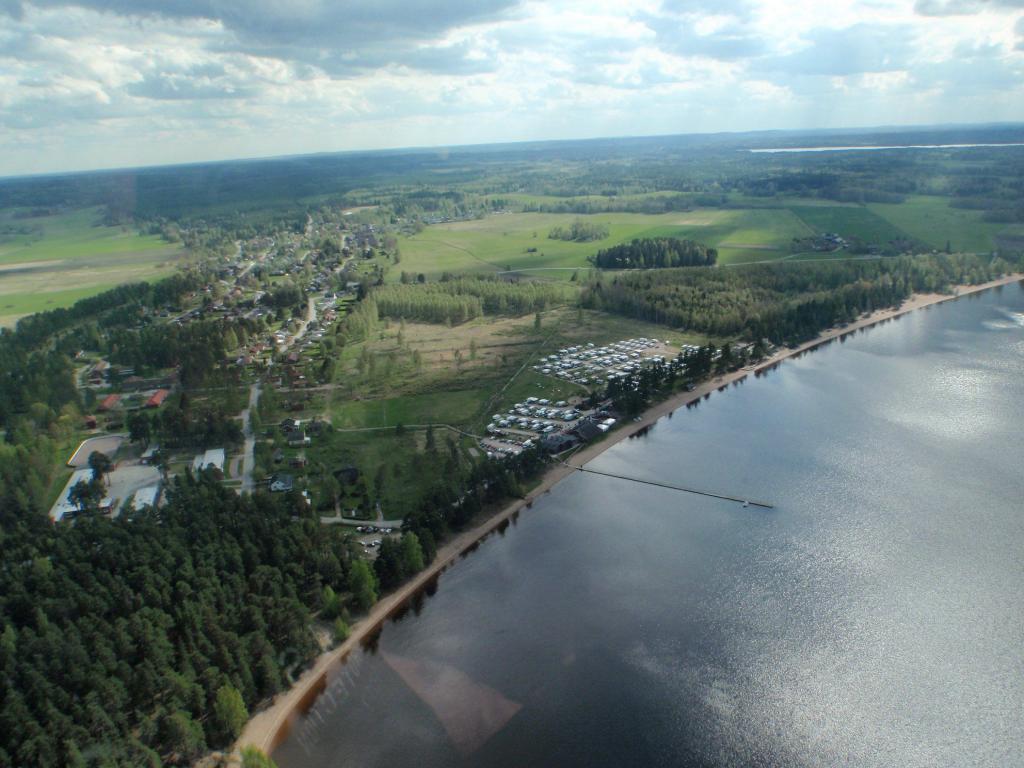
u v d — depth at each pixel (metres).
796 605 162.75
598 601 168.75
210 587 155.75
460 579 179.00
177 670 139.88
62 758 118.06
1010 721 130.38
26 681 129.88
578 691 142.62
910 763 123.75
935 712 133.00
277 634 151.88
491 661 151.50
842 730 130.50
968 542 180.75
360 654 154.38
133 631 142.62
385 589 172.75
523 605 168.75
